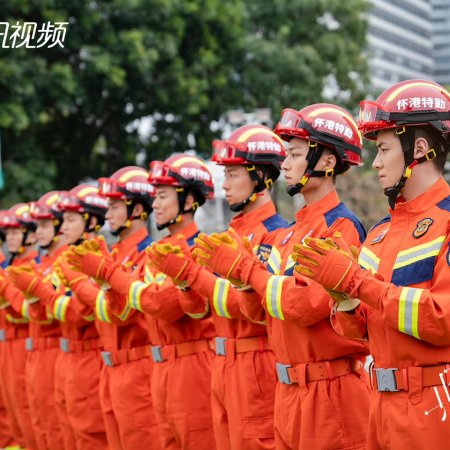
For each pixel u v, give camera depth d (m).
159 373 10.50
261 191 9.60
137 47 24.89
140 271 11.28
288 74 30.44
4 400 15.54
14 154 26.33
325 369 7.79
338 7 33.06
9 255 17.73
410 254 6.62
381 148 6.84
